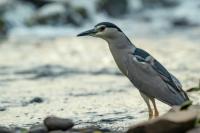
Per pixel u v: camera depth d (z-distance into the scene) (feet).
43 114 36.52
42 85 48.21
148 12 107.76
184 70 55.26
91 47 73.87
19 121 34.40
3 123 33.81
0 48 72.95
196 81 48.42
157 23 100.89
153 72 31.63
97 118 34.91
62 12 94.02
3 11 92.43
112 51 33.01
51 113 36.76
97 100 41.16
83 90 45.57
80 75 53.83
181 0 112.37
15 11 93.45
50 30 90.94
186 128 26.32
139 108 37.99
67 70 57.06
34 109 38.22
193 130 25.90
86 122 33.71
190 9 107.45
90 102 40.42
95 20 99.40
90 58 65.36
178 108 28.91
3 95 43.52
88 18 98.48
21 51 70.33
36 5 96.84
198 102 38.65
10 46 74.69
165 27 97.96
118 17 104.58
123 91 45.03
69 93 44.27
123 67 32.71
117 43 32.83
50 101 41.01
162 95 31.22
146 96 32.22
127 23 100.27
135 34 88.22
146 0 110.11
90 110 37.55
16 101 41.11
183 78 50.31
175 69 55.93
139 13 107.14
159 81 31.42
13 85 48.37
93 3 101.35
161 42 77.77
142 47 72.54
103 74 54.54
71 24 94.58
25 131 29.58
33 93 44.37
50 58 65.36
